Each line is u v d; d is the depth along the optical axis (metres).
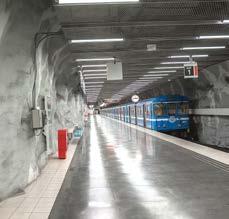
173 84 30.52
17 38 6.61
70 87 21.50
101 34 10.93
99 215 5.37
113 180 8.01
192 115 26.72
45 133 10.10
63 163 10.62
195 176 8.24
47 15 8.03
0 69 6.15
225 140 20.77
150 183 7.60
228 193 6.57
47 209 5.73
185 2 7.85
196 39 12.59
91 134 23.84
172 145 15.38
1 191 6.28
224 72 19.09
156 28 10.56
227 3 8.05
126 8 8.23
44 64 9.70
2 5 5.27
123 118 45.09
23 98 7.09
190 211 5.47
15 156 6.71
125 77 25.97
